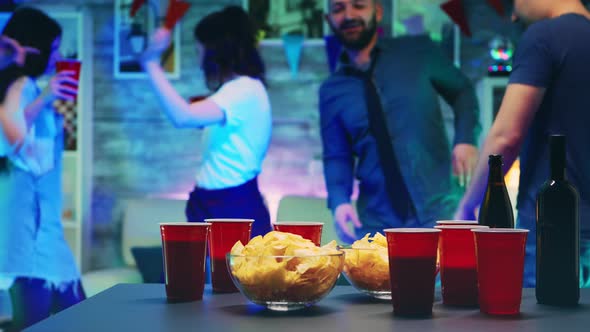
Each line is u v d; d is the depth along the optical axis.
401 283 1.01
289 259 1.02
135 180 4.53
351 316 1.00
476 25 4.33
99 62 4.54
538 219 1.15
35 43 3.41
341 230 3.33
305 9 4.44
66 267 3.24
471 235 1.09
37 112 3.24
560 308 1.09
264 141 2.68
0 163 3.16
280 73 4.49
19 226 3.14
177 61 4.47
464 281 1.09
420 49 3.44
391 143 3.27
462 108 3.47
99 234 4.50
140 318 0.98
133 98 4.53
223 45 2.69
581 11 1.90
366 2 3.55
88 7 4.49
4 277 3.13
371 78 3.38
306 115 4.48
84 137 4.31
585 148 1.79
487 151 1.87
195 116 2.59
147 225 4.26
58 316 0.99
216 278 1.25
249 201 2.64
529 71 1.83
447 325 0.93
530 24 2.02
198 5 4.47
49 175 3.25
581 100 1.79
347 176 3.38
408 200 3.28
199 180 2.70
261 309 1.06
